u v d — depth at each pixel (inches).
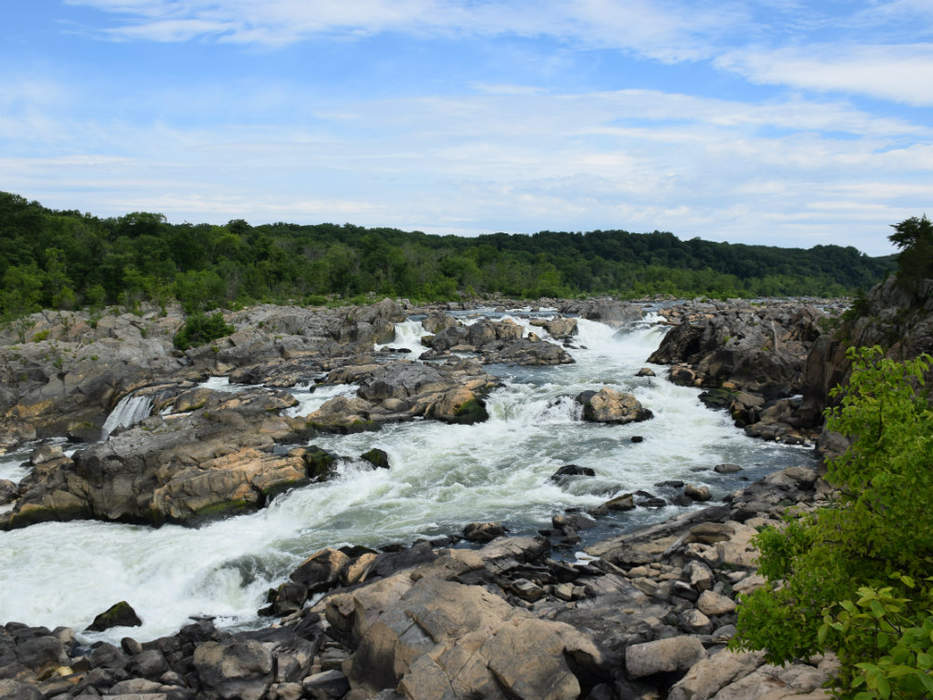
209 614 924.0
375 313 3511.3
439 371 2279.8
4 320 3353.8
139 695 679.1
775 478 1207.6
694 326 2487.7
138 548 1129.4
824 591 354.0
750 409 1743.4
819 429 1614.2
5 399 2330.2
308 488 1316.4
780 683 480.7
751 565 839.7
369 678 647.8
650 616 741.3
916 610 327.0
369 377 2251.5
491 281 7485.2
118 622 893.2
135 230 6894.7
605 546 1001.5
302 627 818.8
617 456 1476.4
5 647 799.7
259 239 6825.8
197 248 5930.1
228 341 2984.7
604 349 3019.2
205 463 1322.6
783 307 3718.0
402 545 1055.0
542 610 764.0
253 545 1101.7
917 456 328.8
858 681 234.4
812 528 404.8
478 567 864.3
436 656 599.5
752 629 373.4
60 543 1163.9
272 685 693.3
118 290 4857.3
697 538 962.1
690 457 1461.6
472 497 1266.0
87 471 1294.3
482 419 1798.7
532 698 553.9
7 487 1417.3
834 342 1642.5
